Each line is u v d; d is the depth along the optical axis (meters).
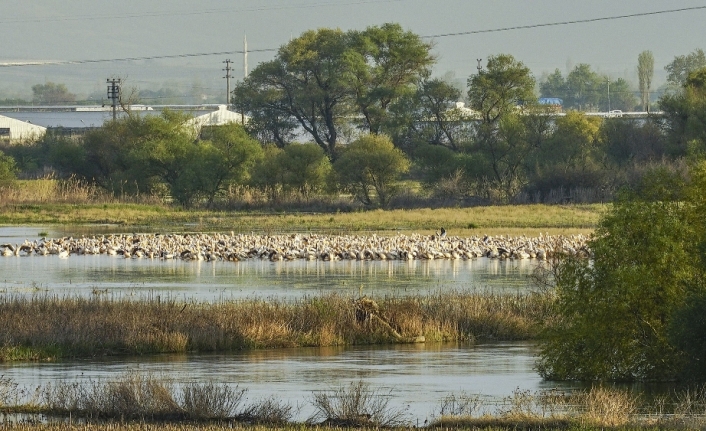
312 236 61.59
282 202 93.88
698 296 21.62
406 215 80.25
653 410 20.09
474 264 50.56
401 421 19.20
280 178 97.38
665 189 24.08
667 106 100.44
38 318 27.59
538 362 25.30
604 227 23.94
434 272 46.41
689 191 23.61
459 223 73.62
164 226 75.25
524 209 82.25
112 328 27.33
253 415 19.62
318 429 18.30
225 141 97.75
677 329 21.48
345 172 94.62
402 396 21.66
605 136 102.38
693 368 22.41
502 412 19.75
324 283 41.62
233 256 52.59
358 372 24.44
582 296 23.53
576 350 23.78
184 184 94.62
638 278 22.61
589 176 89.75
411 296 33.38
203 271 47.22
